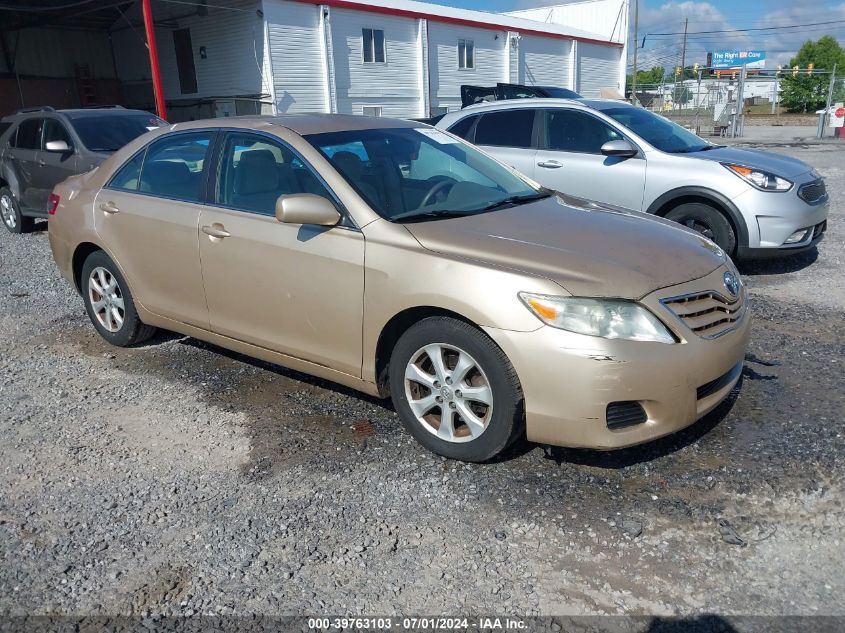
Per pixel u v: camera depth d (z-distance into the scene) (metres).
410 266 3.44
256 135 4.23
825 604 2.55
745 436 3.67
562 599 2.62
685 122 32.69
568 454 3.58
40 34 30.28
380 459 3.62
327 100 26.75
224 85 27.16
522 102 7.95
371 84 28.23
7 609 2.66
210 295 4.39
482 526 3.06
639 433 3.14
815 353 4.75
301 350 4.01
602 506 3.15
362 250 3.61
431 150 4.47
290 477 3.49
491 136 8.02
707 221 6.69
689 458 3.49
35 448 3.86
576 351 3.04
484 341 3.26
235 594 2.71
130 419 4.16
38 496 3.39
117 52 32.06
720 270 3.58
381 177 3.98
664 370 3.08
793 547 2.85
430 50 30.20
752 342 5.01
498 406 3.28
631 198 6.99
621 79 43.38
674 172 6.71
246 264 4.10
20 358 5.20
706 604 2.57
